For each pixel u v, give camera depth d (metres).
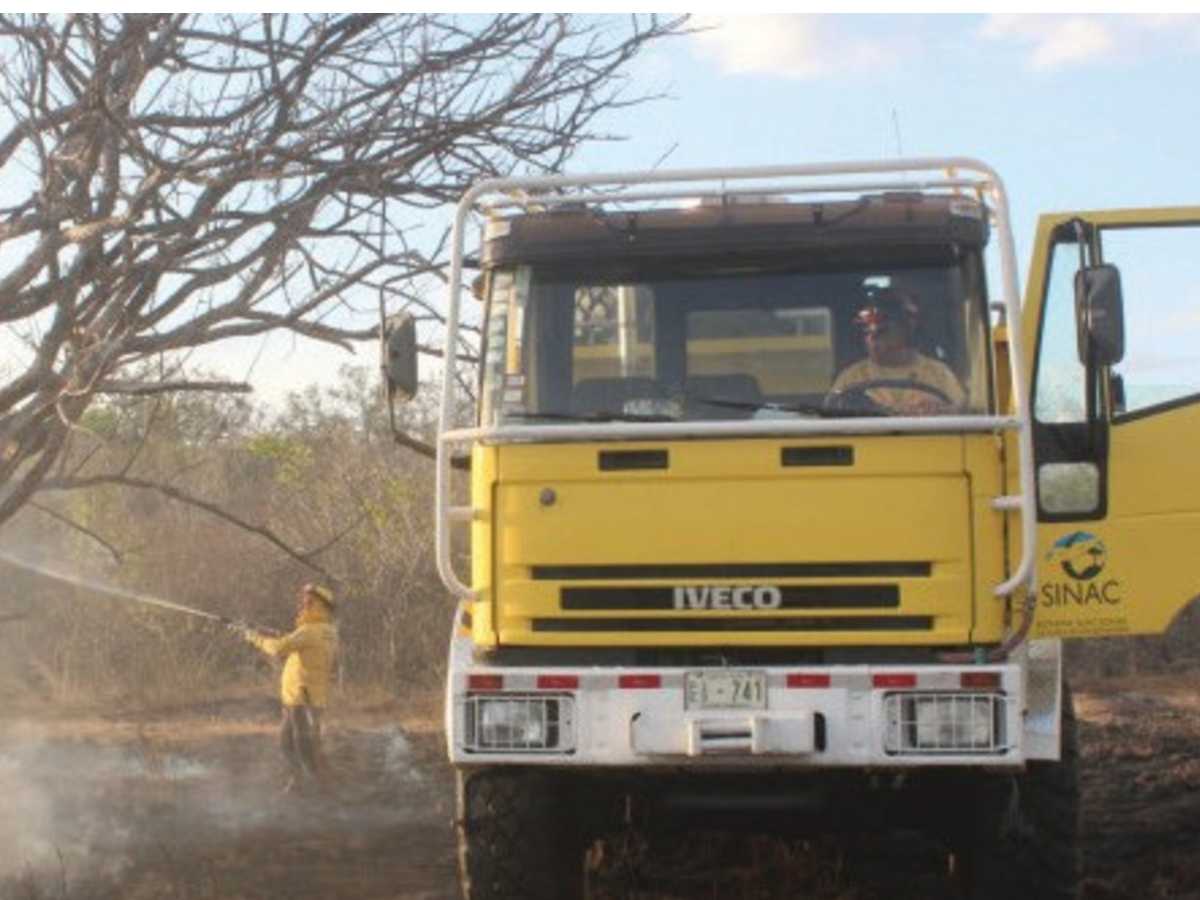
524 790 8.11
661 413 7.91
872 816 8.34
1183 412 8.11
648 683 7.46
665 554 7.60
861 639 7.48
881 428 7.47
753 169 7.85
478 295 8.44
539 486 7.71
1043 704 7.57
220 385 7.18
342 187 7.02
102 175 6.96
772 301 7.96
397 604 21.08
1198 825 10.68
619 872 9.59
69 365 6.97
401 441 8.16
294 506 21.83
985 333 7.84
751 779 7.98
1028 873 7.96
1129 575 8.03
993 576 7.44
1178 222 8.12
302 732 13.08
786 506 7.55
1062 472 8.07
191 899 9.23
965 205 7.92
